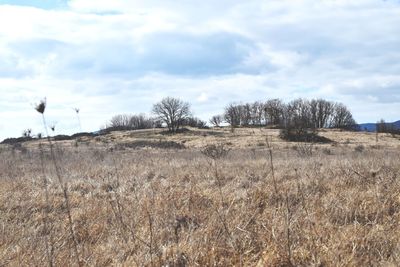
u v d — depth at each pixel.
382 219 6.40
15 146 37.62
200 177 10.91
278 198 7.42
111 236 5.88
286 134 51.88
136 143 55.06
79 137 90.81
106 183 10.05
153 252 5.14
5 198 8.49
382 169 10.25
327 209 6.77
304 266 4.82
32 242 5.58
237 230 5.84
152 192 8.37
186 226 6.39
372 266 4.72
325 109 132.75
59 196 8.70
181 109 122.25
